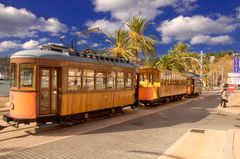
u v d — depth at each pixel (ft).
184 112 71.51
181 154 30.99
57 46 46.83
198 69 230.68
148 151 31.78
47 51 42.75
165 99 95.35
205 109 81.10
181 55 167.02
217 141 37.70
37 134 39.58
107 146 33.55
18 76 39.70
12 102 40.34
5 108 63.52
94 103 51.78
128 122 52.31
